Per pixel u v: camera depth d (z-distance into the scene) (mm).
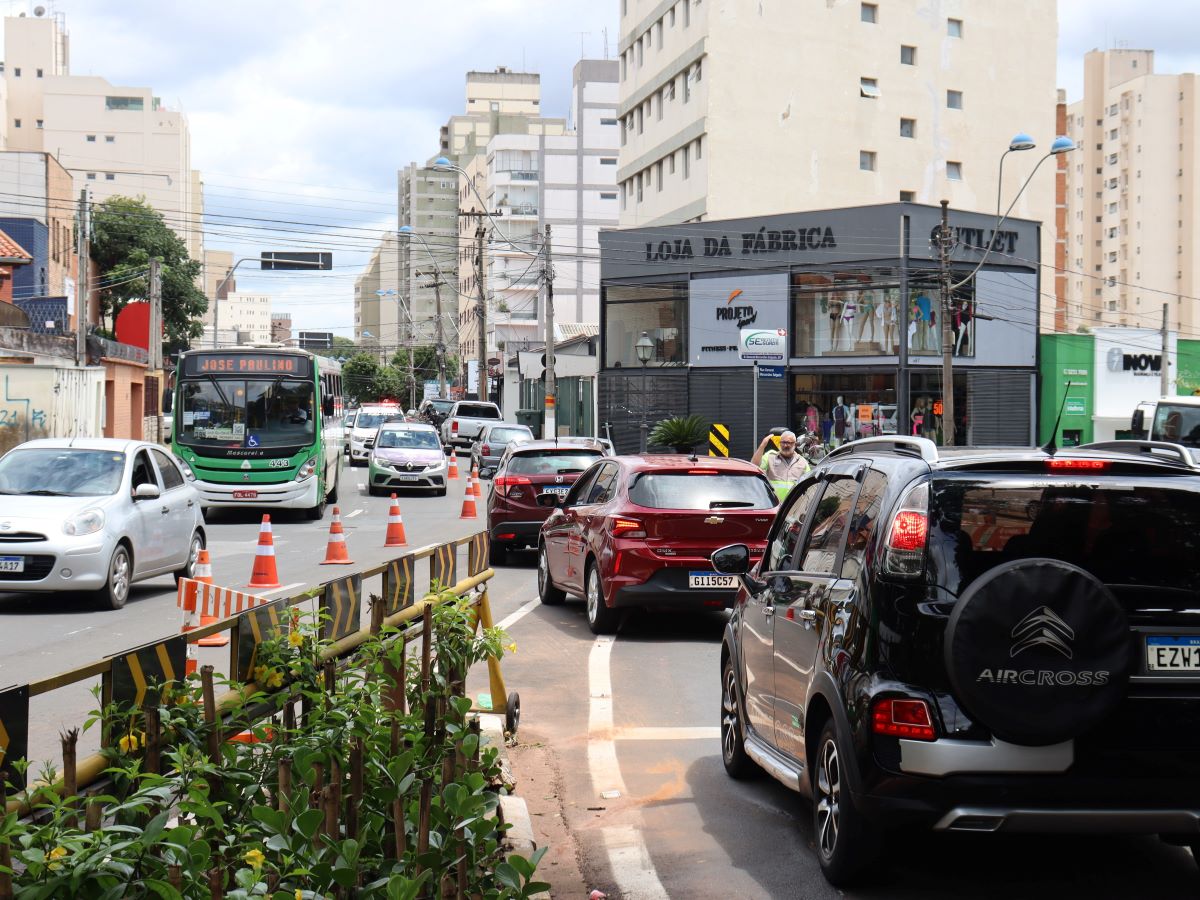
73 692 9273
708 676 10523
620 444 51656
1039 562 4637
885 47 56344
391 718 4969
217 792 4133
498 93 170625
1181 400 25453
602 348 52625
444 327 160375
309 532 24547
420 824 3893
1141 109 128750
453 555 8320
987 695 4613
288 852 3484
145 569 14719
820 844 5539
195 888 3197
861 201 55812
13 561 13242
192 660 4809
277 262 48781
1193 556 4996
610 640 12359
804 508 6684
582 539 13211
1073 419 49375
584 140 112000
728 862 5848
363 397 139625
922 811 4750
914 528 4949
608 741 8328
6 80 146625
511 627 13188
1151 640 4777
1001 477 5035
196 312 83875
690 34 55469
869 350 45812
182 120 146625
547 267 49938
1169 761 4715
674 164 57906
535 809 6785
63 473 14516
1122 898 5242
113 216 80938
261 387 26859
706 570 12141
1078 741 4703
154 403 59875
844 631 5184
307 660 5246
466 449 59969
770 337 34812
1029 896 5266
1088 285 138250
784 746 6289
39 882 2932
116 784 3900
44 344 41656
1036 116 59406
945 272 33812
